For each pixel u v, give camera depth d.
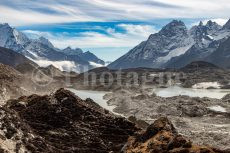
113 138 146.75
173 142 103.25
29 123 147.88
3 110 127.31
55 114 156.12
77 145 138.38
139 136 123.69
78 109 160.62
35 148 120.81
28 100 170.25
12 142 116.25
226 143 183.75
